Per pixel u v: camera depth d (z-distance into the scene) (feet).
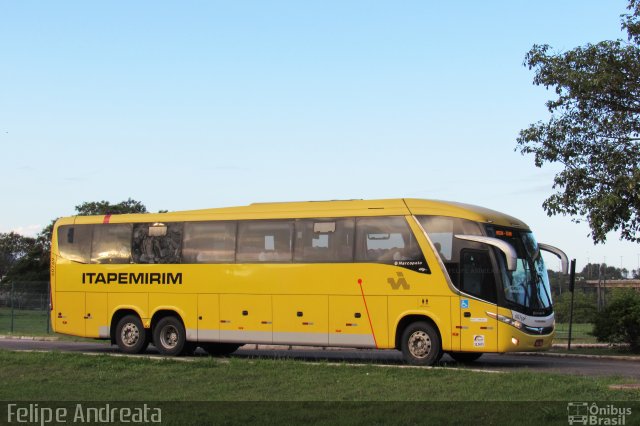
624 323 78.02
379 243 64.39
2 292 143.64
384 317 63.26
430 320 62.44
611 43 70.90
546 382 47.96
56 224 79.20
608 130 72.69
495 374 51.75
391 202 64.95
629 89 70.95
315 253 66.59
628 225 72.18
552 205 74.08
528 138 75.51
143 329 73.67
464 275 61.21
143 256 74.23
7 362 60.70
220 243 70.90
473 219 61.87
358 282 64.54
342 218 66.08
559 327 124.57
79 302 76.59
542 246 67.62
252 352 80.59
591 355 75.41
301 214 67.82
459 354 67.67
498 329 59.82
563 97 74.13
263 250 68.85
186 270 71.97
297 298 66.69
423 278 62.34
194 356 73.72
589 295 139.85
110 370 56.49
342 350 84.02
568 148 74.28
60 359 61.93
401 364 62.90
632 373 57.47
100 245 76.48
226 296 69.87
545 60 73.26
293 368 55.83
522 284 61.77
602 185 72.28
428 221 63.16
